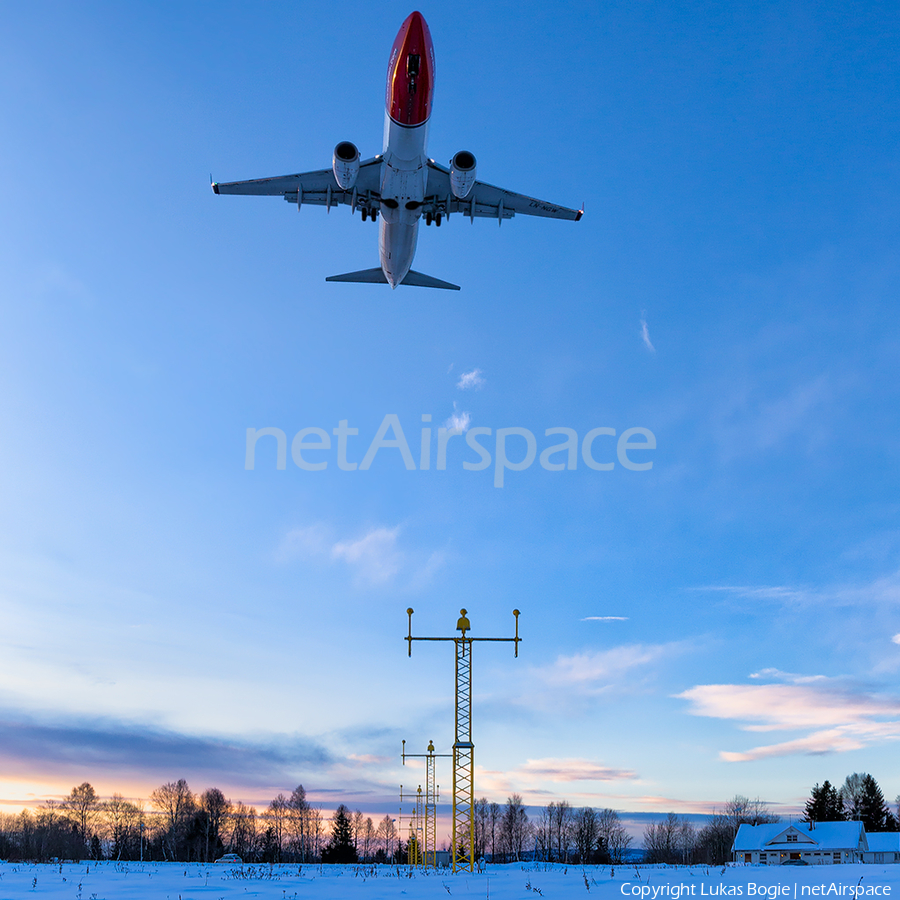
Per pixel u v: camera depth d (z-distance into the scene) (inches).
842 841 3061.0
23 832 3939.5
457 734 1523.1
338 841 4047.7
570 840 4547.2
